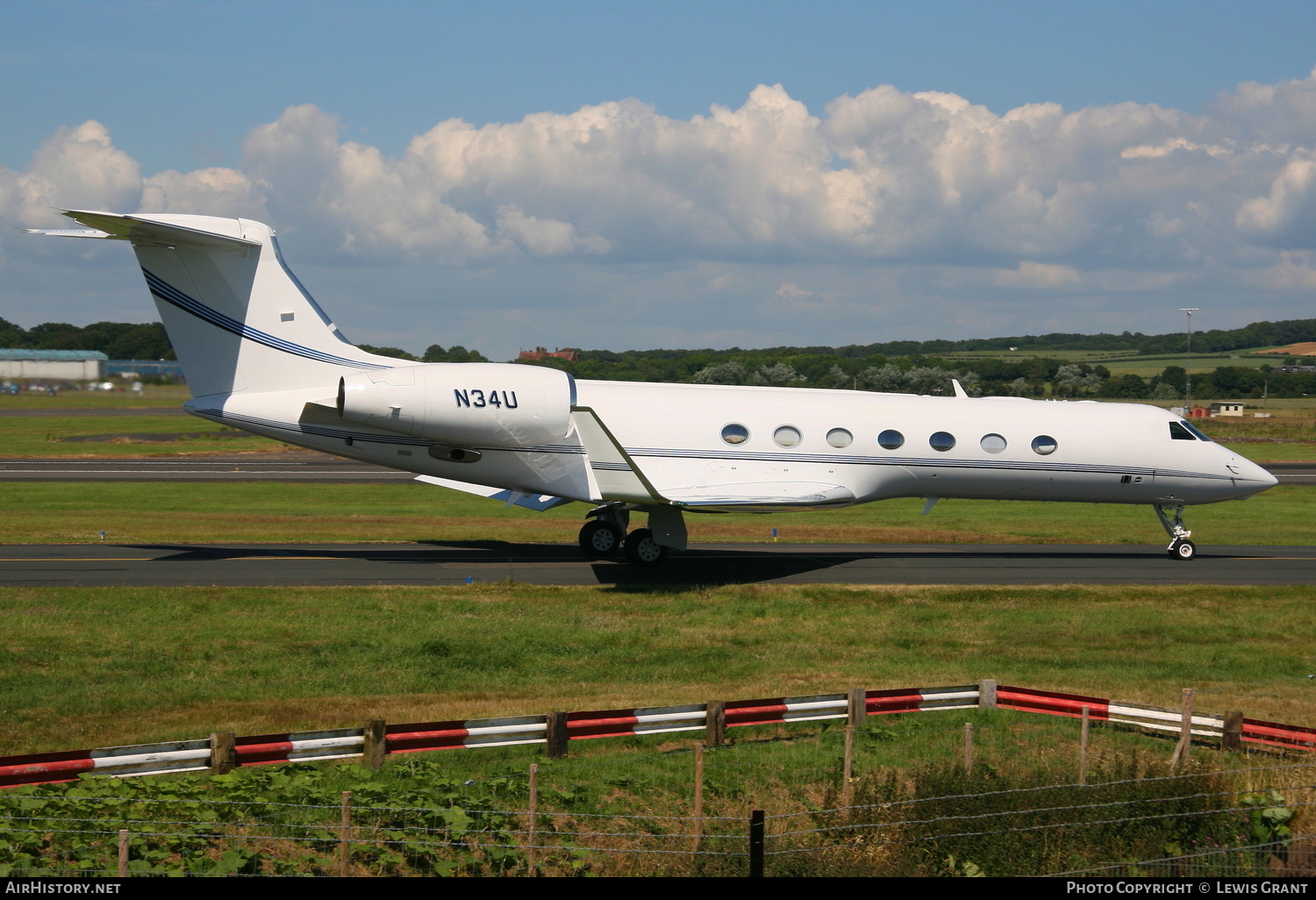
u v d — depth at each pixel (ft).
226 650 87.76
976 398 144.05
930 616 106.01
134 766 54.85
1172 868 52.65
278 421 123.95
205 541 142.51
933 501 143.13
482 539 152.15
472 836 52.70
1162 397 589.32
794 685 81.97
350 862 50.19
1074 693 80.64
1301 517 198.49
